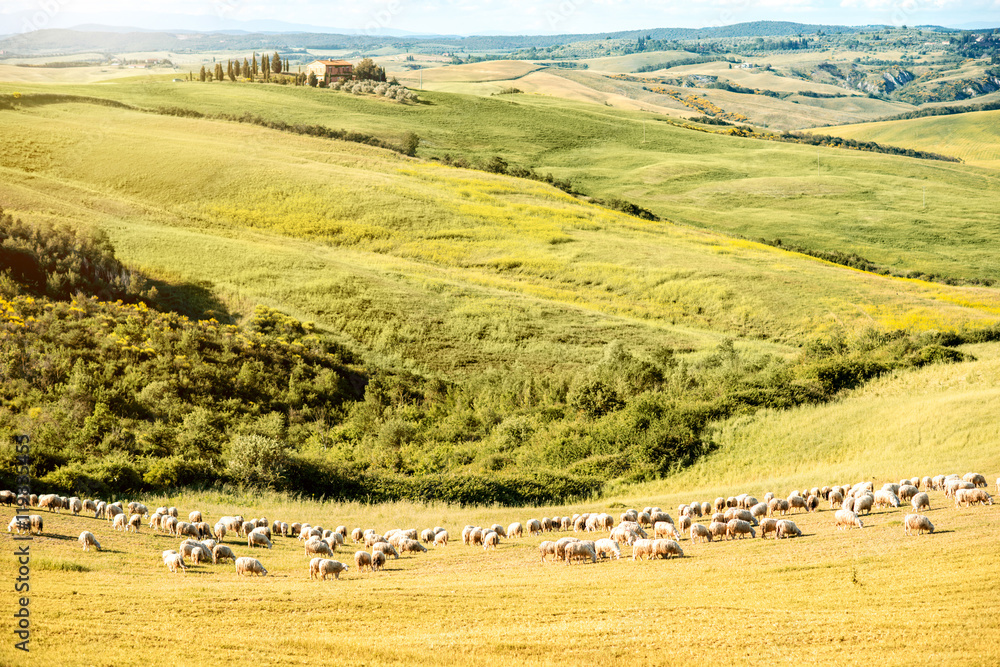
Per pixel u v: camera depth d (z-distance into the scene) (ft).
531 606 48.91
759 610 45.78
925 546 55.98
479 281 238.48
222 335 175.73
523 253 261.65
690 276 248.52
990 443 108.37
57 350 148.77
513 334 199.82
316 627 45.52
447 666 38.96
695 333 210.59
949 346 185.98
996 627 39.96
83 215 249.96
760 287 239.50
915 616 42.57
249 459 120.16
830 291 240.12
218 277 214.90
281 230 264.11
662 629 43.50
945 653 37.63
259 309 196.75
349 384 170.81
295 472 122.11
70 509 84.84
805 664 37.91
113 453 120.16
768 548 62.75
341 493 117.50
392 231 270.05
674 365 178.29
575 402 157.69
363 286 218.38
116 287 191.93
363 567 65.16
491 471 132.16
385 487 119.34
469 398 168.25
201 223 263.90
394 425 148.56
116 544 69.46
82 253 197.88
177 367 155.22
